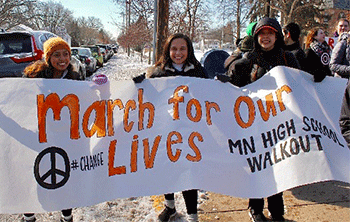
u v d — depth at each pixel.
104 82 2.90
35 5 31.11
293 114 2.87
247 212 3.47
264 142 2.88
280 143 2.83
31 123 2.79
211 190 2.77
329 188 4.02
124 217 3.34
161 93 2.99
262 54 3.05
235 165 2.85
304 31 29.56
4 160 2.72
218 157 2.86
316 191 3.95
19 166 2.73
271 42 2.94
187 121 2.94
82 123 2.86
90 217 3.33
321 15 31.34
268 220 3.21
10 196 2.69
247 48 4.19
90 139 2.86
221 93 3.02
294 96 2.92
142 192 2.78
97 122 2.89
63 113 2.84
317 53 4.06
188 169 2.81
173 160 2.84
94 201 2.75
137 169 2.83
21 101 2.81
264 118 2.94
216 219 3.34
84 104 2.88
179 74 3.15
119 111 2.93
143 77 2.97
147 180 2.81
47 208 2.70
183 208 3.50
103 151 2.85
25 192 2.71
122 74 19.12
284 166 2.75
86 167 2.80
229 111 2.99
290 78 2.97
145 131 2.92
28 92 2.82
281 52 3.06
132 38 27.86
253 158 2.87
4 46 9.05
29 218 3.08
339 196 3.81
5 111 2.78
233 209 3.54
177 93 2.99
